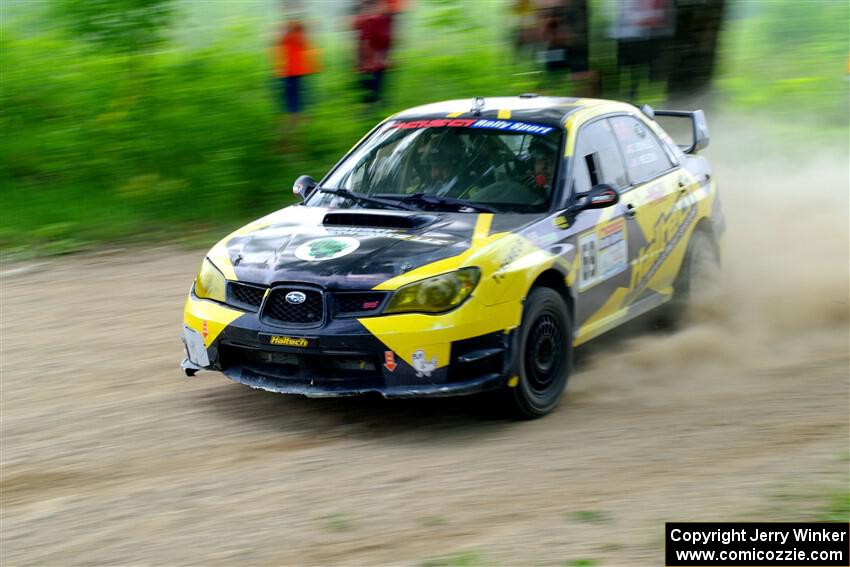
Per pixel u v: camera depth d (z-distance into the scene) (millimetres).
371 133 13305
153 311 15516
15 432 10680
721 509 8578
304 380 10453
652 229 13234
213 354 10961
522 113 12734
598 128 12930
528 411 10859
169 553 7918
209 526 8375
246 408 11344
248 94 24234
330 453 10016
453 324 10078
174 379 12414
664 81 26078
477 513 8547
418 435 10531
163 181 22641
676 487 9094
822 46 35781
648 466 9625
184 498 8953
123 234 20453
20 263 18484
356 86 25203
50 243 19719
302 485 9203
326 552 7855
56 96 24828
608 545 7902
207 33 26234
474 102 13383
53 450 10172
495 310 10320
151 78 24219
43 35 26219
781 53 35969
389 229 11109
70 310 15609
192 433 10602
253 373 10820
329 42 26328
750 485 9109
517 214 11422
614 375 12695
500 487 9117
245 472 9539
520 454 9953
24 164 23625
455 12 28125
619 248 12477
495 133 12438
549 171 11883
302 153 23656
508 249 10648
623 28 25375
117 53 24562
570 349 11461
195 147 23156
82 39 24656
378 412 11203
